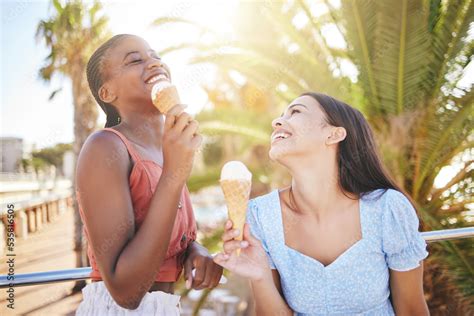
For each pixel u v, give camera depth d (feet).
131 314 4.87
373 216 6.19
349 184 6.33
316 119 6.12
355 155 6.34
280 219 6.35
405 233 6.07
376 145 6.70
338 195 6.32
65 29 35.88
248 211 6.57
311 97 6.34
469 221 19.29
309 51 21.67
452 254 17.38
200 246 5.72
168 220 4.47
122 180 4.75
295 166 6.09
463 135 19.24
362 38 19.04
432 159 18.99
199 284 5.25
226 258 5.16
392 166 18.81
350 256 6.05
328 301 6.10
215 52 22.33
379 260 6.18
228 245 5.09
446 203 19.76
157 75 5.38
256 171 25.21
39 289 23.65
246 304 33.06
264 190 33.45
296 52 21.75
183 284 21.04
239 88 38.04
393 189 6.48
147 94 5.36
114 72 5.40
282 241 6.29
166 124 4.52
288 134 6.07
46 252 33.45
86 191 4.67
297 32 21.66
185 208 5.68
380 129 19.79
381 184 6.54
